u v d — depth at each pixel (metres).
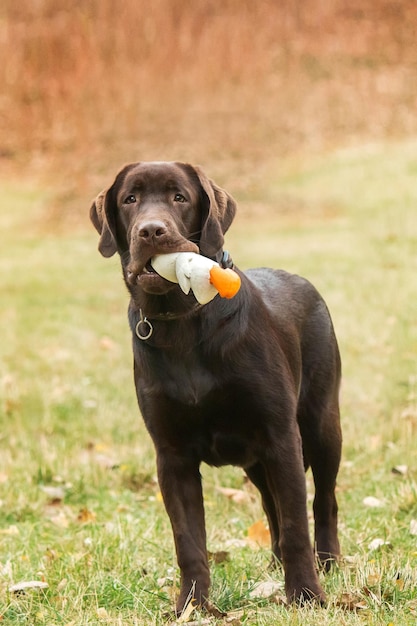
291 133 35.69
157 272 5.08
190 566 5.29
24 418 10.95
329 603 5.03
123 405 11.04
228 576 5.76
